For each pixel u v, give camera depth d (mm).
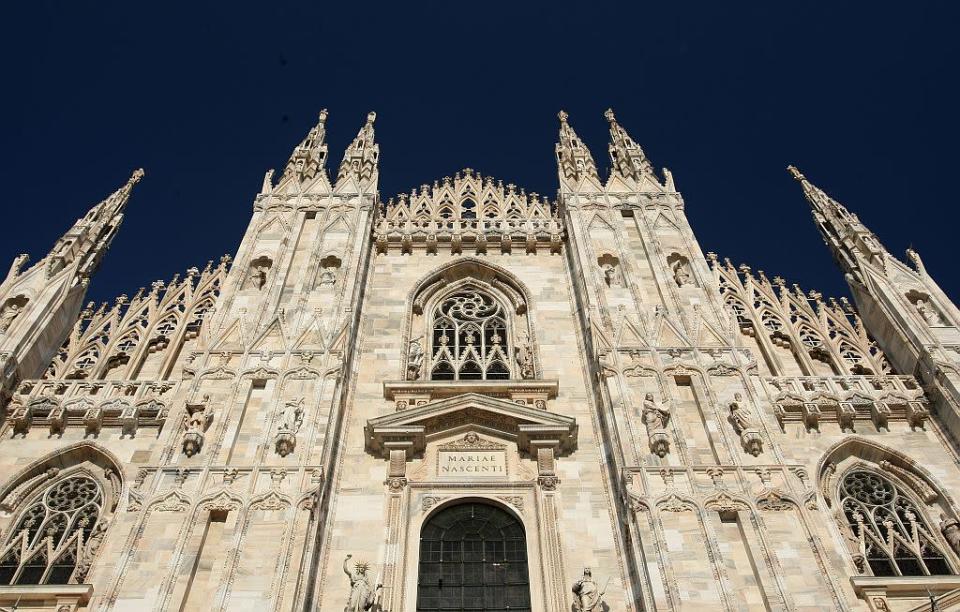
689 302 30312
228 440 24594
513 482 25562
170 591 20703
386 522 24328
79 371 30203
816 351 31922
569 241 35094
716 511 22891
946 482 25859
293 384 26641
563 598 22469
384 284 33875
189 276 34062
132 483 25062
